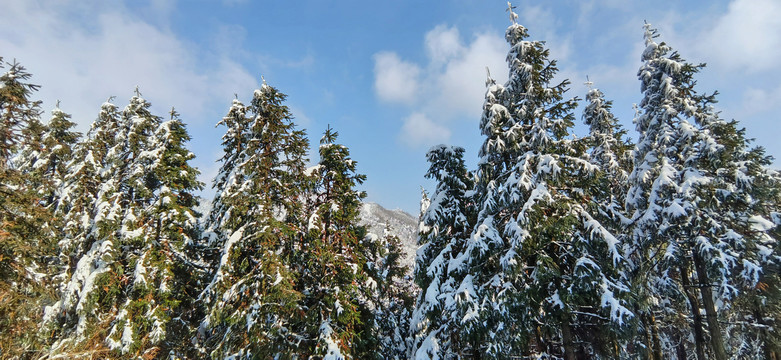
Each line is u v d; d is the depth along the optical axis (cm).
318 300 1405
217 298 1304
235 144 1683
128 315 1349
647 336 1361
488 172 1391
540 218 1127
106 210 1473
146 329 1377
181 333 1614
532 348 1396
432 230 1598
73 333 1357
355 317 1384
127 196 1641
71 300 1405
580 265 1066
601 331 1184
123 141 1723
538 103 1382
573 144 1301
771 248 1209
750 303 1327
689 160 1320
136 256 1495
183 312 1680
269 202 1420
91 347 838
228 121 1706
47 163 1778
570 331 1219
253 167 1457
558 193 1198
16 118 1165
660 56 1553
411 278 2305
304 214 1555
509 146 1356
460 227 1534
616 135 1925
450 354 1440
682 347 1812
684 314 1664
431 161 1745
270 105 1584
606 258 1133
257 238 1319
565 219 1105
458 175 1662
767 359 1320
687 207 1217
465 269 1324
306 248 1473
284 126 1599
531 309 1143
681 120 1397
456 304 1248
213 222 1708
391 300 2075
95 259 1452
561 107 1323
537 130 1264
